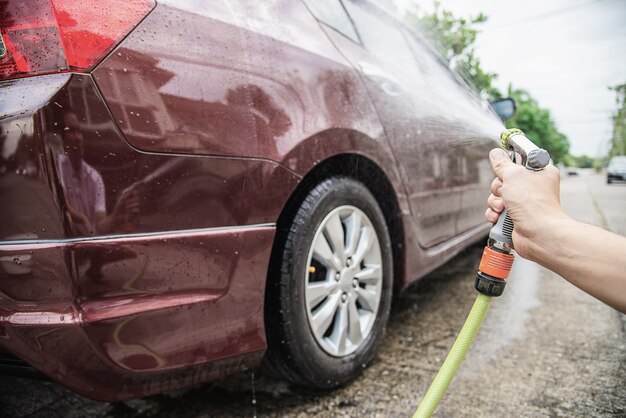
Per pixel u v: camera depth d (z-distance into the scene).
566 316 2.21
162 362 1.01
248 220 1.13
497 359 1.74
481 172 2.76
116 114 0.90
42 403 1.47
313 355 1.38
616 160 17.69
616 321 2.12
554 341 1.90
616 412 1.36
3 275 0.87
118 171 0.90
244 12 1.22
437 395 0.72
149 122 0.94
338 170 1.54
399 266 1.87
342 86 1.48
